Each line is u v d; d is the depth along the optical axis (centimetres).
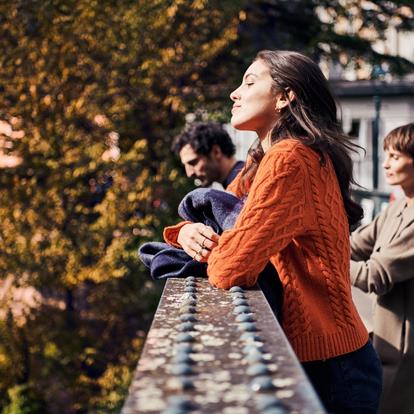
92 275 1219
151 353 135
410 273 319
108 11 1272
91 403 1334
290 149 221
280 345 139
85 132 1312
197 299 191
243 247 212
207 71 1389
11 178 1283
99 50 1274
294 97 239
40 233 1266
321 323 217
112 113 1267
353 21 1652
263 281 222
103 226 1216
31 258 1246
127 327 1366
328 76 1903
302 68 239
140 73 1271
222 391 113
